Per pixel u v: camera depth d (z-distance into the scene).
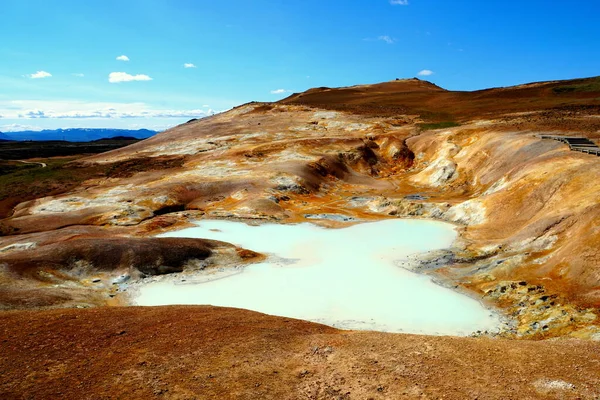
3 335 20.28
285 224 55.91
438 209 56.94
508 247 39.31
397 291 34.97
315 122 118.38
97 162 95.12
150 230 53.06
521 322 28.50
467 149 75.94
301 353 19.36
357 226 54.00
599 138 59.09
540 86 129.25
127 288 35.88
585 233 32.84
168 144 110.94
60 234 47.03
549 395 15.03
